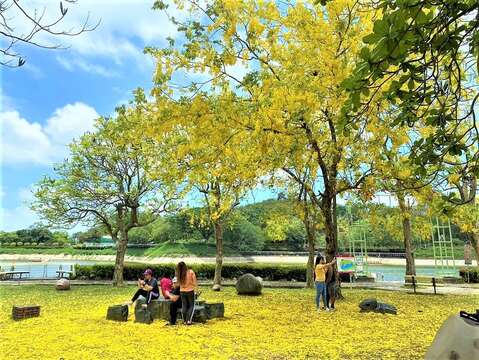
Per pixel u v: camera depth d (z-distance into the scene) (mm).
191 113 7938
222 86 8539
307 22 8891
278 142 8672
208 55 8062
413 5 2115
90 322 8609
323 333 7508
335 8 8680
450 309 10391
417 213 16578
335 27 8750
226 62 8078
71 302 11945
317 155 10656
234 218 19047
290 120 8070
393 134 9078
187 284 8422
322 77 8672
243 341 6863
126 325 8281
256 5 8766
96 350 6254
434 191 10578
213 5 7992
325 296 10164
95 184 17828
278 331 7672
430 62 2637
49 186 17625
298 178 12609
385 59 2262
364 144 10516
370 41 2211
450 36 2529
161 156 12672
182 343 6699
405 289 16125
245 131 8633
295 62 8633
